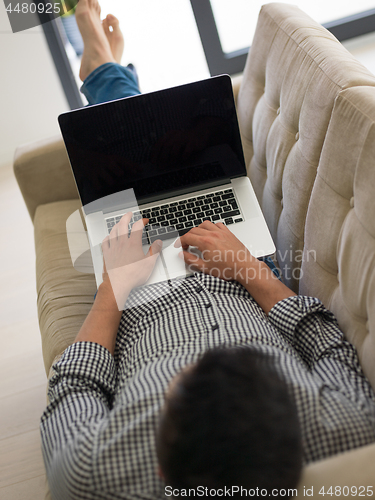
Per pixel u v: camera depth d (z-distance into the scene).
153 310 0.79
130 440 0.54
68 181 1.46
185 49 2.60
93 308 0.83
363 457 0.54
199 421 0.46
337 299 0.83
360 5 2.55
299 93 0.96
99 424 0.60
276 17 1.15
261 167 1.24
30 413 1.32
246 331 0.71
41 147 1.45
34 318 1.67
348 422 0.55
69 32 2.38
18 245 2.08
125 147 1.05
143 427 0.55
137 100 1.03
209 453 0.45
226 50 2.65
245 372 0.49
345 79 0.81
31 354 1.52
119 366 0.77
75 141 1.04
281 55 1.07
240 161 1.08
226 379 0.48
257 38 1.24
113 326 0.80
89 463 0.54
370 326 0.70
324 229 0.84
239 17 2.56
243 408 0.46
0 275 1.91
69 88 2.59
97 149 1.05
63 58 2.49
